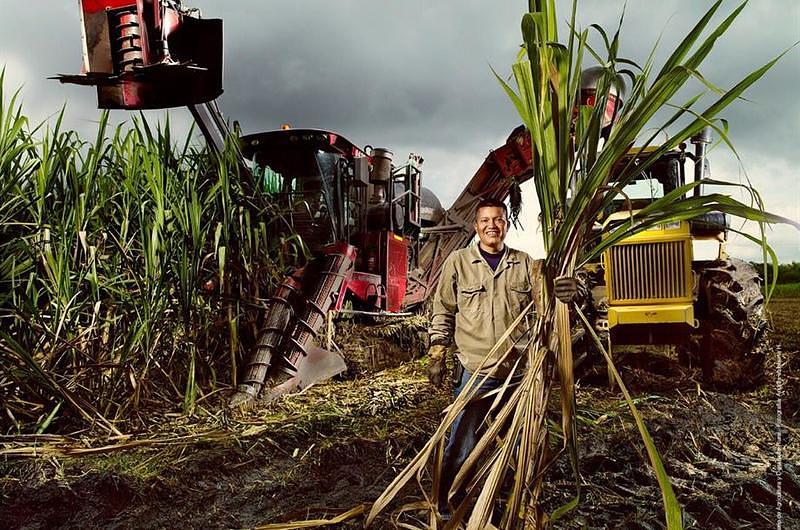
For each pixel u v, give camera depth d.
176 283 4.38
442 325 2.69
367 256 6.85
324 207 6.57
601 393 5.17
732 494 3.07
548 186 1.62
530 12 1.42
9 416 3.64
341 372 5.44
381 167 6.61
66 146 4.23
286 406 4.56
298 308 5.32
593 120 1.54
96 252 4.10
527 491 1.66
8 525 2.66
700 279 5.65
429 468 3.16
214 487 3.14
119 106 4.98
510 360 2.48
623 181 1.55
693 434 4.02
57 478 3.07
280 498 3.04
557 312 1.62
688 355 5.77
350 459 3.58
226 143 5.11
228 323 4.77
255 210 5.34
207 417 4.12
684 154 5.43
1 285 3.91
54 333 3.79
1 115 3.92
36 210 4.03
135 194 4.25
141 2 4.71
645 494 3.06
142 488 3.03
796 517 2.84
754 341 5.21
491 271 2.57
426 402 4.93
